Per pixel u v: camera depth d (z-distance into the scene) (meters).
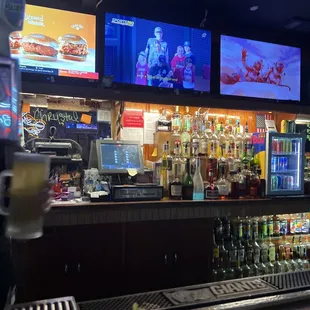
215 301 2.25
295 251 3.48
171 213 2.35
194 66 2.74
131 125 2.83
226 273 3.00
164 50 2.65
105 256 2.42
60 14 2.31
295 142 2.97
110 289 2.43
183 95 2.62
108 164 2.38
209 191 2.57
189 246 2.66
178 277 2.62
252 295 2.37
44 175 0.96
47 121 2.62
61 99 2.66
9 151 1.13
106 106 2.80
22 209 0.93
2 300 1.40
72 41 2.33
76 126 2.70
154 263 2.55
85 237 2.37
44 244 2.26
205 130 2.93
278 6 2.91
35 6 2.24
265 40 3.09
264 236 3.32
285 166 2.92
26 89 2.12
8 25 1.09
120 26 2.51
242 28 3.34
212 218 2.75
